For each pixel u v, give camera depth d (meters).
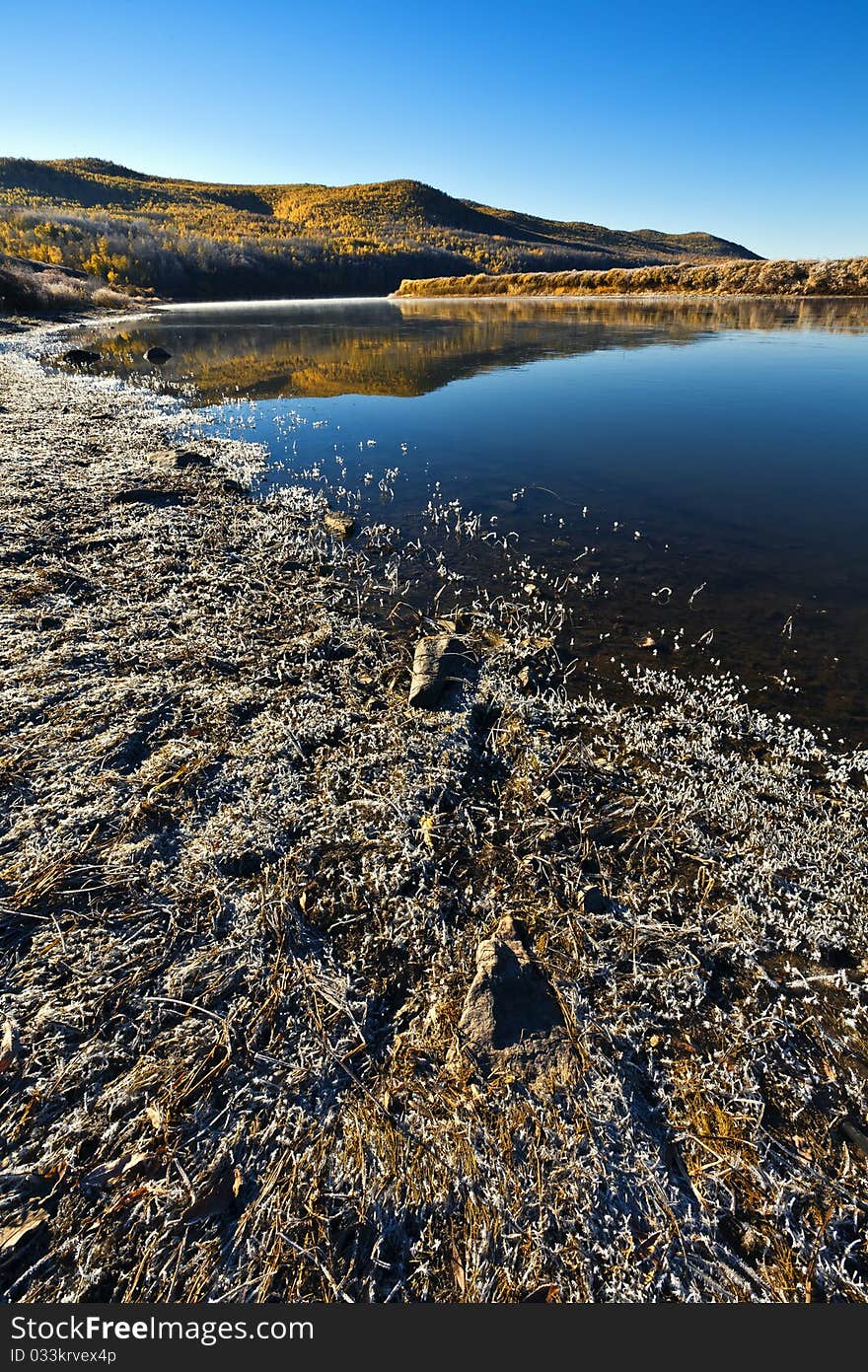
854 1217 3.06
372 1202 2.99
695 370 22.00
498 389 20.52
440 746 5.66
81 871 4.43
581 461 13.99
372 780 5.32
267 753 5.53
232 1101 3.34
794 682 6.77
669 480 12.76
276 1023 3.67
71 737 5.61
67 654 6.70
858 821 5.15
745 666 7.04
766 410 17.19
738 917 4.39
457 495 12.05
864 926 4.36
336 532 10.23
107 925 4.14
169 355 26.44
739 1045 3.70
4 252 53.62
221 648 6.99
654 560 9.52
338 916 4.27
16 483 10.95
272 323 40.16
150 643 7.00
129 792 5.09
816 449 14.24
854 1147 3.31
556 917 4.31
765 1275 2.89
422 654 6.82
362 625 7.62
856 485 12.15
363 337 32.47
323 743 5.74
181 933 4.11
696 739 5.96
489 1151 3.14
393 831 4.82
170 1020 3.69
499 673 6.77
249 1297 2.76
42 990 3.77
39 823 4.78
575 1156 3.14
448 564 9.41
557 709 6.25
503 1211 2.98
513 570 9.27
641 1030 3.75
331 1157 3.14
